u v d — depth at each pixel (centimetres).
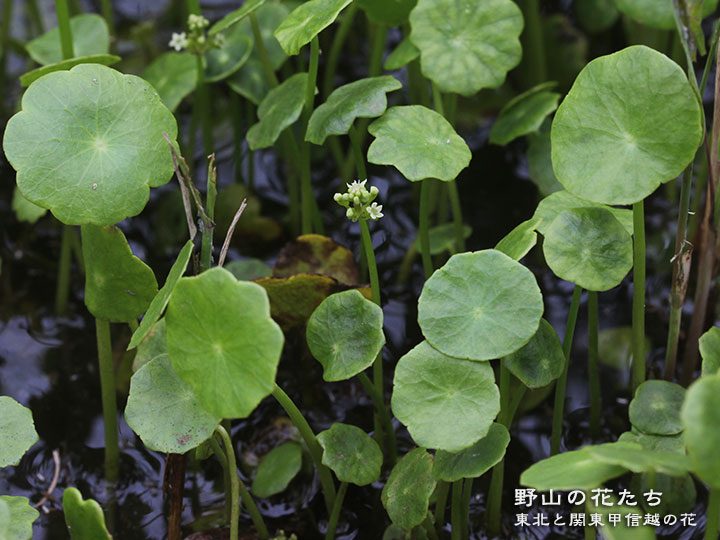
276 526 61
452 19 63
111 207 56
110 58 61
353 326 57
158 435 55
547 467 53
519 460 62
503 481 62
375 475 57
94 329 68
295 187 70
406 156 58
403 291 68
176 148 57
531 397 63
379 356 60
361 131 71
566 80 74
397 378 56
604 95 56
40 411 65
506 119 66
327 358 57
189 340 54
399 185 72
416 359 56
